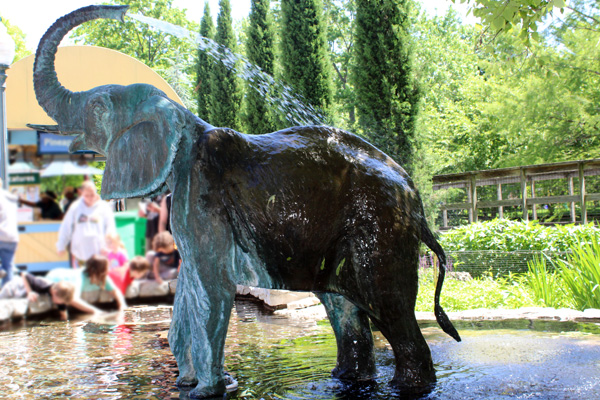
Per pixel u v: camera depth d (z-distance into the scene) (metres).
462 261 9.09
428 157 10.71
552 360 3.77
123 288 8.70
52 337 5.64
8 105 9.65
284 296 7.54
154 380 3.74
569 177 16.16
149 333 5.76
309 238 3.33
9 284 7.66
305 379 3.65
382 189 3.37
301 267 3.38
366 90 10.70
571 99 18.28
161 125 3.29
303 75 11.98
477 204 17.28
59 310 7.59
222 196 3.27
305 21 12.02
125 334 5.73
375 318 3.34
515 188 24.27
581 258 6.86
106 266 8.48
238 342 4.95
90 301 8.19
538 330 4.90
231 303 3.36
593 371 3.47
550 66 17.50
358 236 3.31
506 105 19.81
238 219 3.31
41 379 3.80
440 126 28.55
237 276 3.38
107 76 10.53
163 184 3.31
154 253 9.30
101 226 8.71
